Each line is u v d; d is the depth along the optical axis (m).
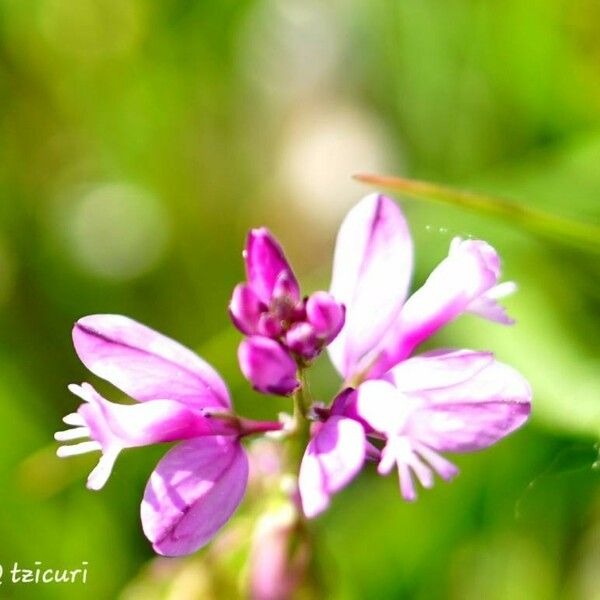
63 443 0.13
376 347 0.10
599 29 0.13
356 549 0.13
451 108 0.14
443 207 0.13
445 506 0.12
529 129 0.14
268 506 0.11
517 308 0.12
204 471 0.10
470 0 0.14
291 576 0.11
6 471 0.13
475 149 0.14
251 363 0.10
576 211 0.13
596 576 0.12
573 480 0.12
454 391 0.10
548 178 0.13
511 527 0.12
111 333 0.10
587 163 0.13
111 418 0.10
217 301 0.14
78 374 0.14
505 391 0.10
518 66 0.14
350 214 0.10
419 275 0.13
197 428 0.10
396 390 0.10
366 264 0.10
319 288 0.14
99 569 0.13
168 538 0.10
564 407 0.12
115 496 0.13
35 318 0.14
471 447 0.10
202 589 0.12
